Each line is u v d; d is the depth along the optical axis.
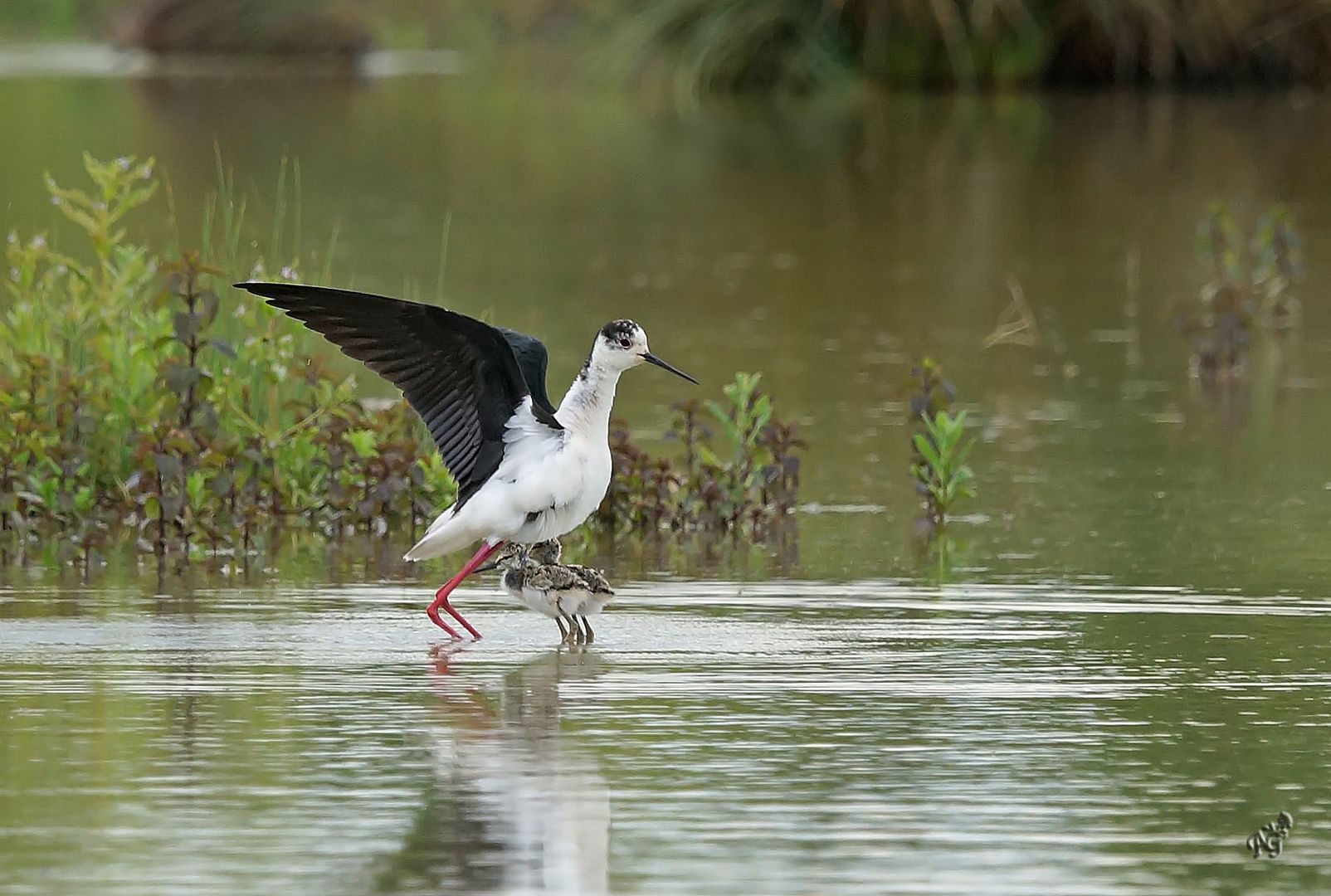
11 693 9.91
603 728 9.34
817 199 29.23
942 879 7.55
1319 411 17.75
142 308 16.88
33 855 7.75
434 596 12.23
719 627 11.34
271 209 27.00
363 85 42.41
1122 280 23.56
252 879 7.54
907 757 8.92
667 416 17.31
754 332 20.84
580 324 20.81
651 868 7.65
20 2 54.34
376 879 7.54
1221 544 13.34
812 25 40.00
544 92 41.12
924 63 40.00
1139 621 11.41
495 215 27.64
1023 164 31.62
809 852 7.80
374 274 22.97
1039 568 12.77
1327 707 9.70
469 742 9.14
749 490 15.15
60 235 23.70
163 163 29.98
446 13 50.72
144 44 47.09
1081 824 8.11
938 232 26.67
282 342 15.01
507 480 10.95
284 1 46.78
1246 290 21.67
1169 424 17.27
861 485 15.33
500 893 7.42
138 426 14.37
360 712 9.62
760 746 9.08
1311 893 7.45
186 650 10.79
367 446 14.66
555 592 10.86
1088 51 39.72
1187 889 7.48
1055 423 17.33
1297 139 33.12
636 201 29.08
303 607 11.84
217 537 13.42
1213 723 9.41
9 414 14.44
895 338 20.70
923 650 10.80
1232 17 38.56
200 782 8.58
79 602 11.92
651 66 40.66
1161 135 33.84
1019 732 9.30
